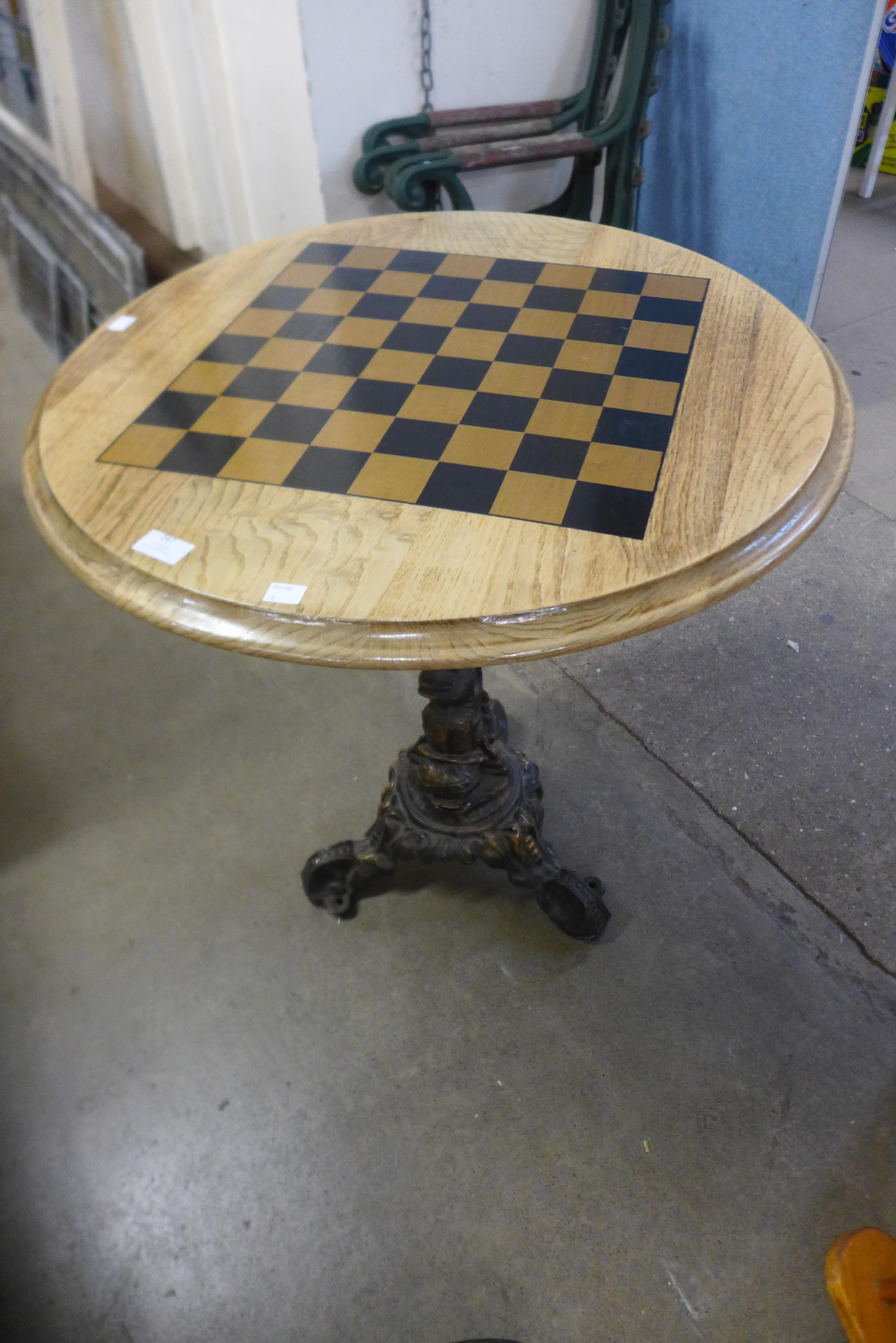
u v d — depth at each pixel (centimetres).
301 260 160
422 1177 143
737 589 97
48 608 249
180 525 104
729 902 174
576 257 155
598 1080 152
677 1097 149
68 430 121
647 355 128
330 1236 139
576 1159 144
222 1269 137
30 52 325
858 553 241
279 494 108
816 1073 151
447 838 162
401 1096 152
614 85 265
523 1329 129
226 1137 149
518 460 111
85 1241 141
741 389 120
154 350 137
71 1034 162
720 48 255
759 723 204
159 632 240
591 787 194
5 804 201
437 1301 132
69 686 226
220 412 123
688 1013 159
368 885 177
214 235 315
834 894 174
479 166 236
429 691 139
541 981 165
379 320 141
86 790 202
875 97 410
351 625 92
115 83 303
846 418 117
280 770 203
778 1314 128
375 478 109
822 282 272
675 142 286
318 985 167
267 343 137
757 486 105
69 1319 134
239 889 182
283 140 244
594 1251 135
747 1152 143
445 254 159
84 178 329
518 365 128
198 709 218
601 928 166
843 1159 141
